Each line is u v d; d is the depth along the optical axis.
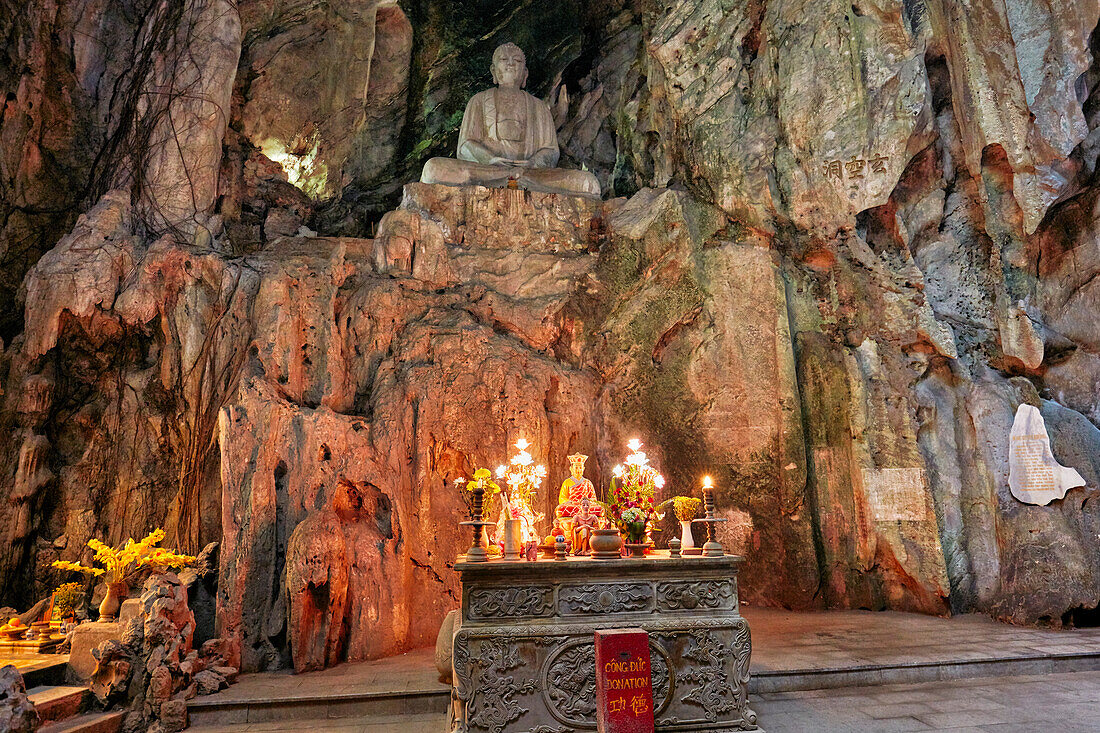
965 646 6.50
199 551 7.40
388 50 11.94
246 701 5.32
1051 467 7.94
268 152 11.30
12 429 7.43
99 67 9.20
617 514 5.36
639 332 9.27
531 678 4.52
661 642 4.64
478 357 8.02
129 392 7.88
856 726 4.83
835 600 8.48
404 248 8.73
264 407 6.93
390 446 7.39
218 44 9.18
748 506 8.73
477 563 4.56
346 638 6.68
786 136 9.18
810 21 9.12
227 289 7.86
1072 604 7.36
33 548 7.41
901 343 8.87
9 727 3.98
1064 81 8.38
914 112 8.55
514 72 11.17
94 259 7.70
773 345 8.95
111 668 5.25
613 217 9.75
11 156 8.45
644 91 11.30
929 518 8.21
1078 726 4.75
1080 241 8.98
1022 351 8.59
